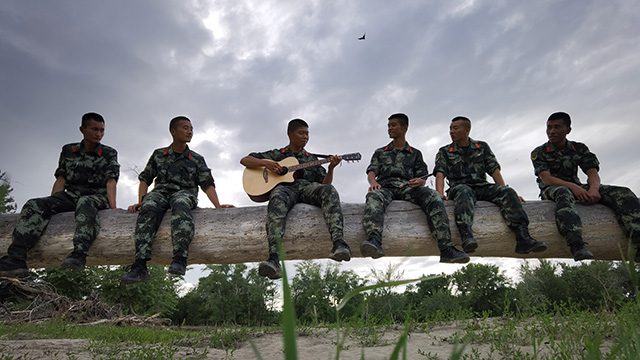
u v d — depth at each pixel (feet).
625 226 16.49
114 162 18.48
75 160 17.98
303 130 19.01
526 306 12.97
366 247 15.25
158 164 18.29
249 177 18.53
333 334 12.35
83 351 11.82
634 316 6.52
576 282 79.41
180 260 15.53
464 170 18.26
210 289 131.03
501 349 9.61
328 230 16.79
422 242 17.11
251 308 127.85
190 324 136.87
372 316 11.96
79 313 43.96
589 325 10.25
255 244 17.34
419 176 18.49
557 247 17.22
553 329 10.85
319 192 16.84
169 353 10.23
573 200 16.79
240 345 12.34
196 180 18.70
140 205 17.06
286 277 1.30
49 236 17.19
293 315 1.26
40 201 17.02
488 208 17.47
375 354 9.93
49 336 19.69
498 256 17.72
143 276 15.40
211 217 17.78
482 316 13.37
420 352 9.76
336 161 18.24
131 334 16.99
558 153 18.40
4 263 15.61
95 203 17.37
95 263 17.75
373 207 16.20
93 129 17.80
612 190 17.10
